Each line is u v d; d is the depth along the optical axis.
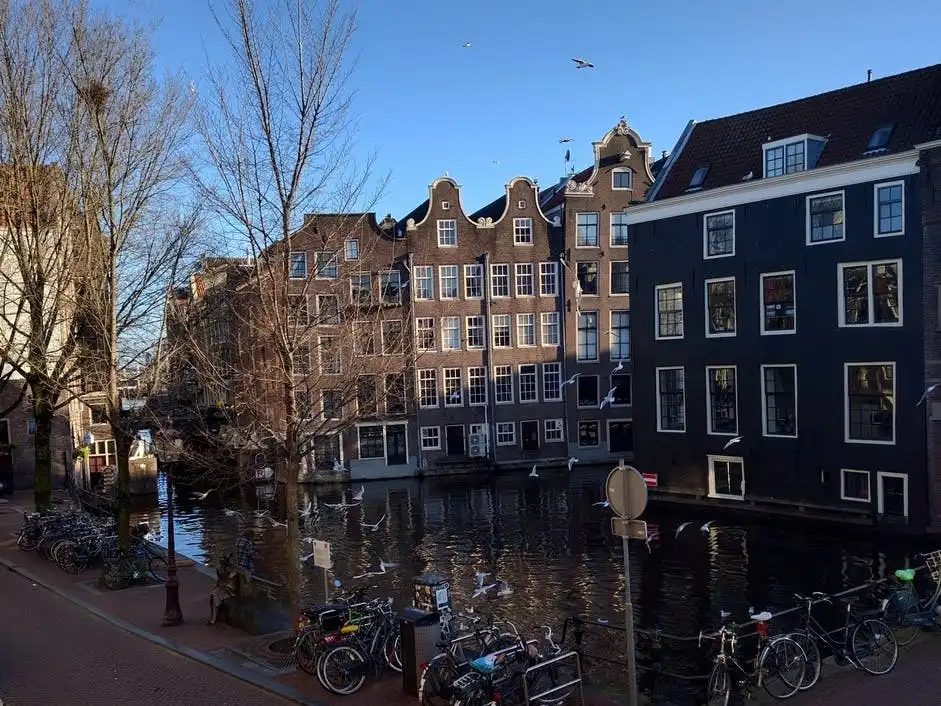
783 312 28.73
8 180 19.05
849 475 27.03
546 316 47.31
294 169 11.74
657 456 32.88
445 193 45.56
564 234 46.81
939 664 11.21
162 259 18.09
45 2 19.33
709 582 21.38
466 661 9.87
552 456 47.31
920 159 24.77
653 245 32.75
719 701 10.30
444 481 43.28
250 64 11.47
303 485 43.31
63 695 10.41
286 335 11.62
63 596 16.39
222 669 11.30
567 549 26.08
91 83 16.98
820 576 21.56
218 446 14.72
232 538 30.25
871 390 26.39
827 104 29.61
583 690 10.70
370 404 12.77
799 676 10.53
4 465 33.78
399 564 24.95
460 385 46.06
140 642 12.86
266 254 11.83
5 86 18.42
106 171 17.34
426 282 45.44
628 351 48.19
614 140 47.19
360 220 12.56
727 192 30.03
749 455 29.66
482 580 21.77
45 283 20.02
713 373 30.92
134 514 36.19
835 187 26.98
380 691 10.30
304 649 11.13
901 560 22.73
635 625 17.81
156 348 17.66
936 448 24.72
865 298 26.47
